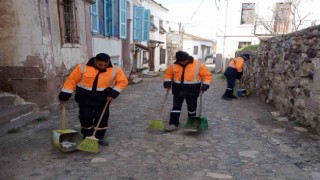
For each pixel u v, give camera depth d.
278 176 3.54
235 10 22.39
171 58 30.62
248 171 3.67
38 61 6.32
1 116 5.34
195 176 3.52
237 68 8.88
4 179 3.37
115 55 14.19
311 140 4.83
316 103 5.20
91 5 10.25
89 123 4.46
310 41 5.41
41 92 6.45
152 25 22.86
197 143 4.69
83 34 8.95
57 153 4.16
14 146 4.41
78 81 4.31
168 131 5.30
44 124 5.66
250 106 7.80
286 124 5.85
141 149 4.39
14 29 6.21
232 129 5.52
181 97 5.31
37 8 6.20
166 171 3.65
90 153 4.18
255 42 22.31
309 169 3.73
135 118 6.32
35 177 3.43
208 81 5.24
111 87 4.42
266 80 8.45
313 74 5.30
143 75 18.08
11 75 6.36
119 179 3.42
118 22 13.93
